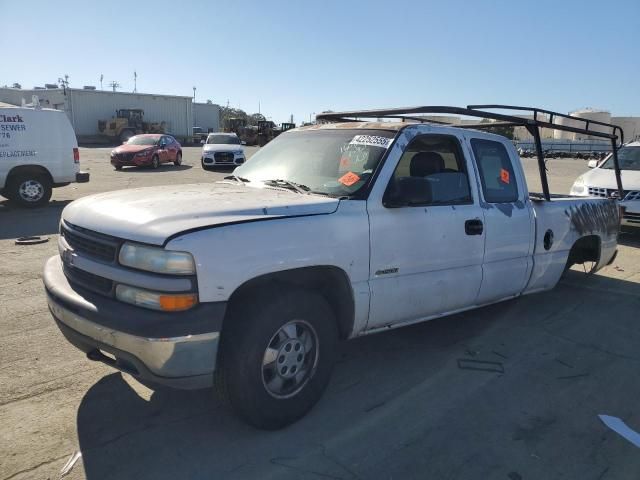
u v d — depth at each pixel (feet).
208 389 12.03
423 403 11.73
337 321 11.75
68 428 10.32
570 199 18.40
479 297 14.47
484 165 14.67
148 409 11.11
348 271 11.09
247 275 9.39
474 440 10.36
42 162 39.14
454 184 13.79
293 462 9.49
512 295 15.93
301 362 10.59
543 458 9.87
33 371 12.58
